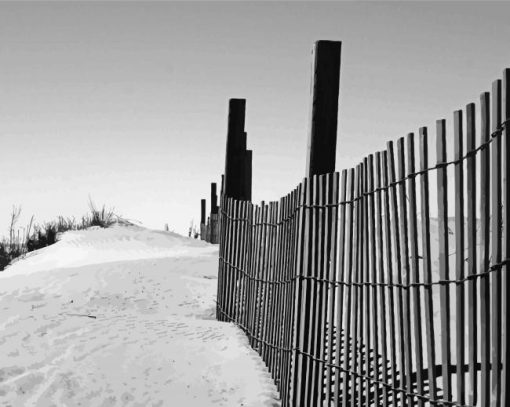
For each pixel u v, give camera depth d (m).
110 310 13.30
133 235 31.70
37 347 9.91
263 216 9.95
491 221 3.87
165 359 9.43
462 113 4.18
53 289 16.61
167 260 20.61
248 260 10.63
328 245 6.79
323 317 6.79
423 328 8.70
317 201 7.12
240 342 10.03
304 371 7.18
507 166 3.76
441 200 4.36
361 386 5.69
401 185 4.89
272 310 8.98
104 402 7.99
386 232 5.16
